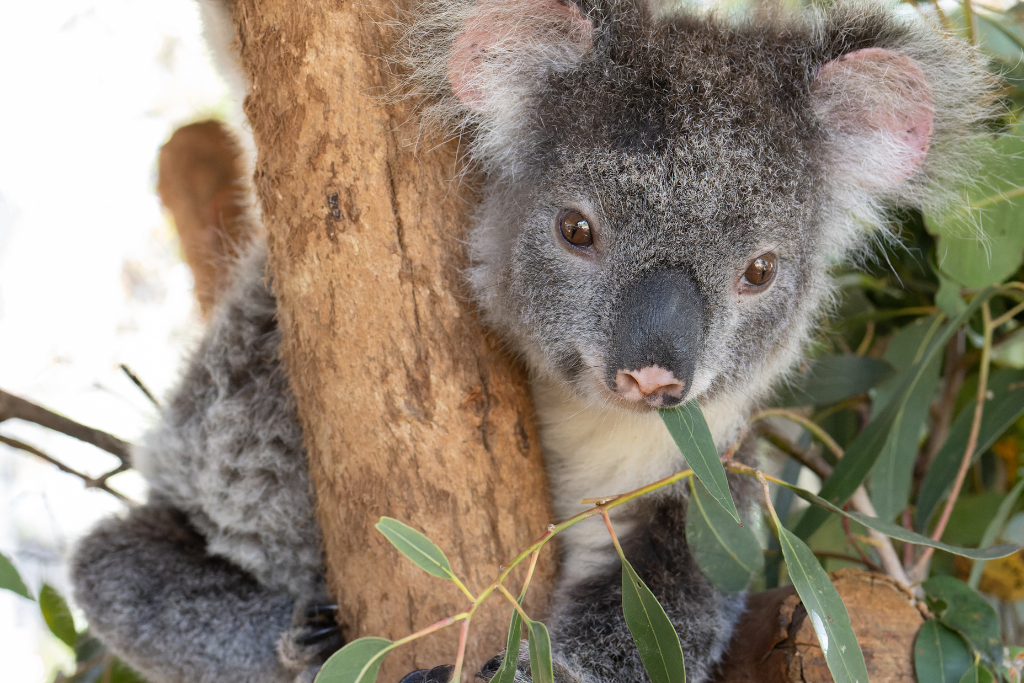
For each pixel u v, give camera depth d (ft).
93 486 3.60
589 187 3.14
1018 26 3.72
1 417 3.56
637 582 3.08
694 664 3.30
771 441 3.71
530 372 3.28
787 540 3.07
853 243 3.45
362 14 3.10
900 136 3.30
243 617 3.48
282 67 3.08
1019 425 3.85
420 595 3.10
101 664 3.77
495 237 3.24
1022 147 3.39
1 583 3.35
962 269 3.46
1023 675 3.28
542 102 3.20
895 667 3.19
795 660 3.20
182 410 3.52
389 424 3.08
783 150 3.17
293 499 3.46
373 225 3.08
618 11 3.20
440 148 3.17
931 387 3.57
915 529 3.66
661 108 3.13
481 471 3.10
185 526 3.54
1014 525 3.92
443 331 3.10
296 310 3.12
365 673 2.99
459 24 3.21
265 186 3.12
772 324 3.24
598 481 3.42
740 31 3.25
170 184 4.05
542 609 3.19
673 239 3.12
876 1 3.30
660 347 3.09
